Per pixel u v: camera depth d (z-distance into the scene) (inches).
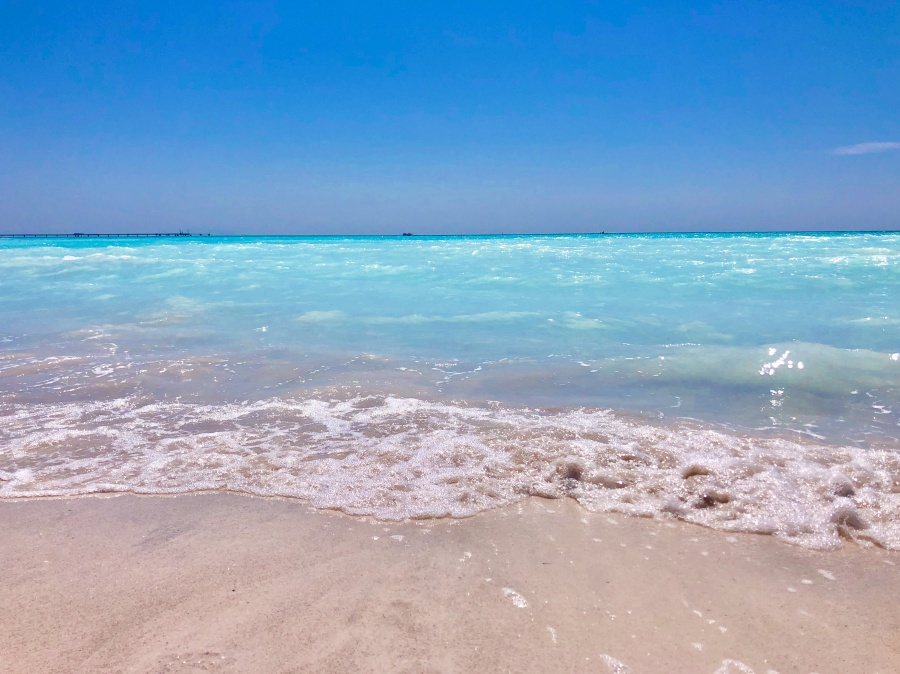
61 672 80.5
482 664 82.7
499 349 293.0
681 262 641.0
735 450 159.2
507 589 100.6
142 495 139.7
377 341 315.3
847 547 113.7
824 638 87.8
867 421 184.5
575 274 564.1
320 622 91.8
